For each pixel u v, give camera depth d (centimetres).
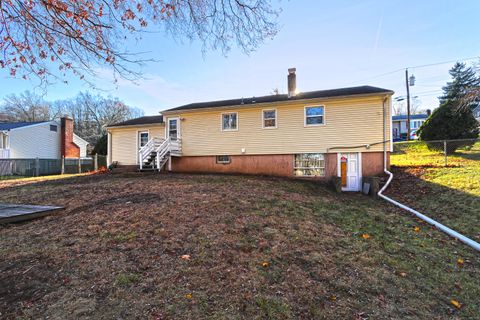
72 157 2666
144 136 1778
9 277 322
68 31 417
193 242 436
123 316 257
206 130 1519
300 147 1336
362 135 1235
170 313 265
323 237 503
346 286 337
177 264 364
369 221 641
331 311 285
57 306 269
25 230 494
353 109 1252
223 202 678
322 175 1299
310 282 341
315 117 1318
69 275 329
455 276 388
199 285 317
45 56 437
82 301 278
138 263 363
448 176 1040
